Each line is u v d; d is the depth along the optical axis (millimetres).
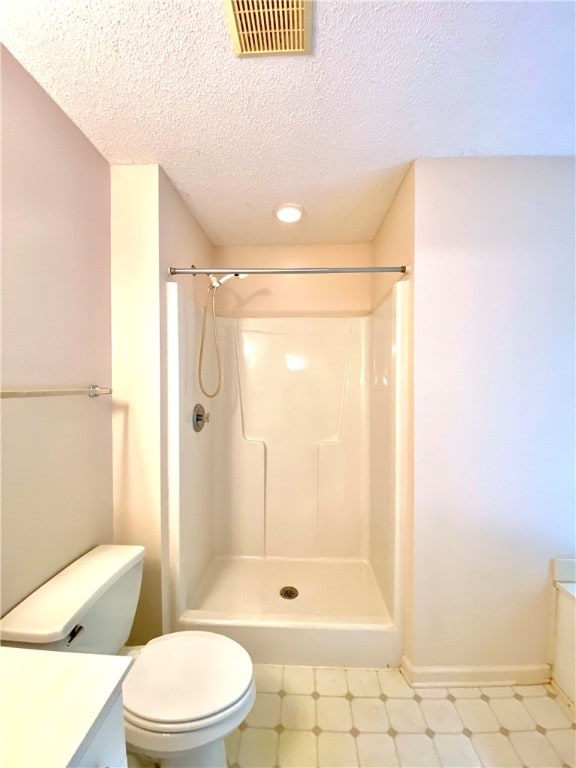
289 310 2164
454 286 1305
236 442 2121
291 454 2111
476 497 1324
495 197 1292
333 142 1216
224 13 789
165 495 1401
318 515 2092
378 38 845
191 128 1146
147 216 1341
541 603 1329
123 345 1347
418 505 1328
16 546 894
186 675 949
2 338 861
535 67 925
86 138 1190
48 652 673
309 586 1812
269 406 2125
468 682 1324
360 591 1764
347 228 1910
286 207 1651
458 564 1332
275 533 2104
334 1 768
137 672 957
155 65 915
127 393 1347
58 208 1057
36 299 969
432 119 1107
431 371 1315
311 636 1412
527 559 1327
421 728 1160
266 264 2162
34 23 815
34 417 960
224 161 1322
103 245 1294
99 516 1262
